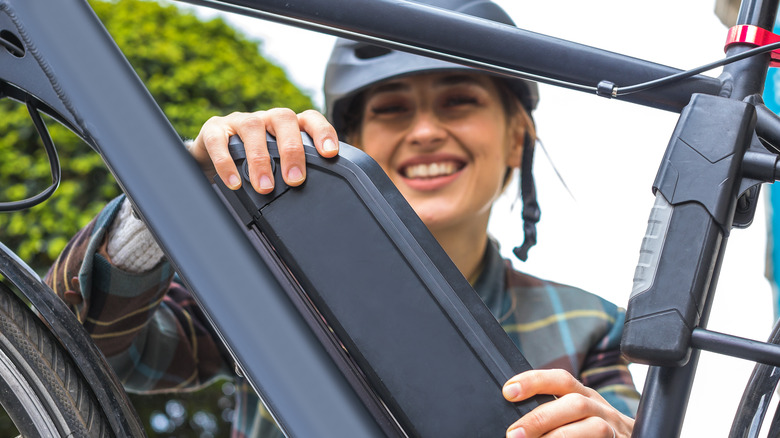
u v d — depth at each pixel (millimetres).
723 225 540
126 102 570
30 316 622
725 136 552
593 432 549
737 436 636
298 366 543
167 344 1069
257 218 573
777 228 1416
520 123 1178
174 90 3225
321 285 558
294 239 564
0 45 581
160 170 562
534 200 1166
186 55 3322
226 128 596
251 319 547
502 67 640
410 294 551
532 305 1089
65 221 2848
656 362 533
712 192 541
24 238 2854
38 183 2883
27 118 2900
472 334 543
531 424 534
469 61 641
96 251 836
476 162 1117
